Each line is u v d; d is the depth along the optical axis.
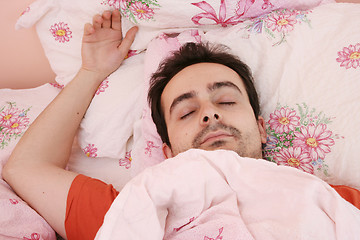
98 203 0.81
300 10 1.07
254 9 1.04
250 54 1.01
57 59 1.22
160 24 1.12
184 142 0.84
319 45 0.94
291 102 0.92
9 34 1.30
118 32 1.16
